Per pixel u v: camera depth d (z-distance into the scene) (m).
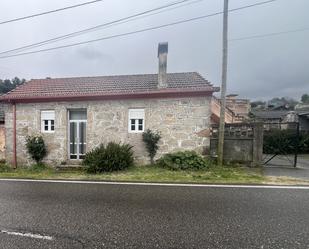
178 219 4.38
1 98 11.97
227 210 4.86
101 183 7.49
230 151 10.47
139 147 11.16
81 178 8.30
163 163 10.32
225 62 10.09
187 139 10.88
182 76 12.61
